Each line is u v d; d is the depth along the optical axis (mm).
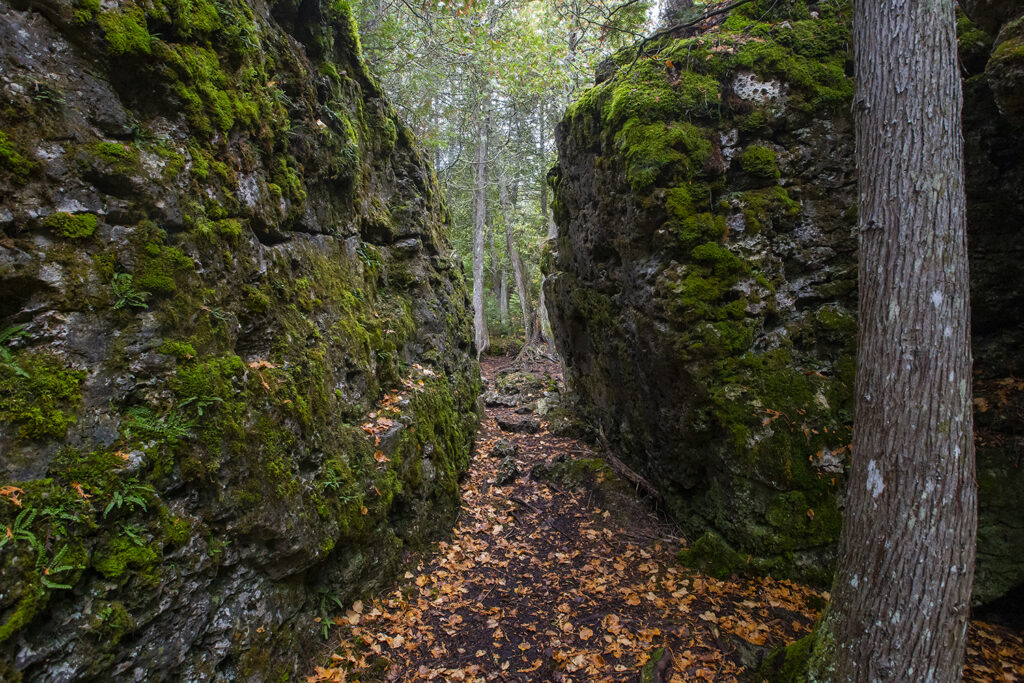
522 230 20781
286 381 3807
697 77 5484
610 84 6344
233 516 3229
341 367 4668
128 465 2705
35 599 2213
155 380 2969
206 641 2969
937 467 2580
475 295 20328
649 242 5660
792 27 5535
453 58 10422
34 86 2596
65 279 2639
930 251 2658
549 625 4328
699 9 6789
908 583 2578
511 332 24625
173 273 3135
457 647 4004
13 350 2436
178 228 3238
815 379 5055
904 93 2750
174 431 2955
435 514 5590
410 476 5156
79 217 2721
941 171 2688
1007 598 4363
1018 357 4797
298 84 4684
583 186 7293
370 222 6133
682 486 5977
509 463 7496
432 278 7805
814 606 4465
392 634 4020
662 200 5355
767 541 4879
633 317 6000
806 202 5316
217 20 3654
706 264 5281
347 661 3646
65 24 2754
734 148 5406
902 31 2779
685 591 4754
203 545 3029
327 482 3963
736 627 4188
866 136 2902
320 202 5000
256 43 4055
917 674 2559
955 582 2561
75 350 2646
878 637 2645
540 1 12562
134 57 3041
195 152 3391
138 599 2650
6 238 2451
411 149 7879
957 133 2746
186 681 2814
